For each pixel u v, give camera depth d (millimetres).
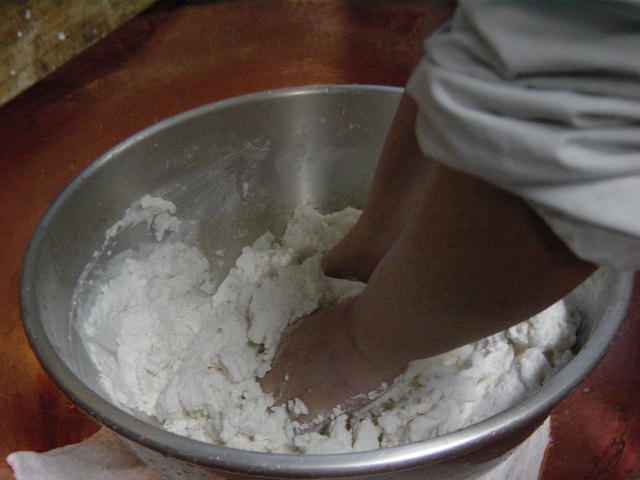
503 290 398
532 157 302
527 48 289
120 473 733
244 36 1285
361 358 629
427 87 329
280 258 924
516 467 779
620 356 917
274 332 783
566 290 399
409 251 428
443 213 381
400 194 676
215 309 878
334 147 938
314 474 472
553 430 876
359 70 1312
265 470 477
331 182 975
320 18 1285
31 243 671
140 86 1215
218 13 1259
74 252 750
